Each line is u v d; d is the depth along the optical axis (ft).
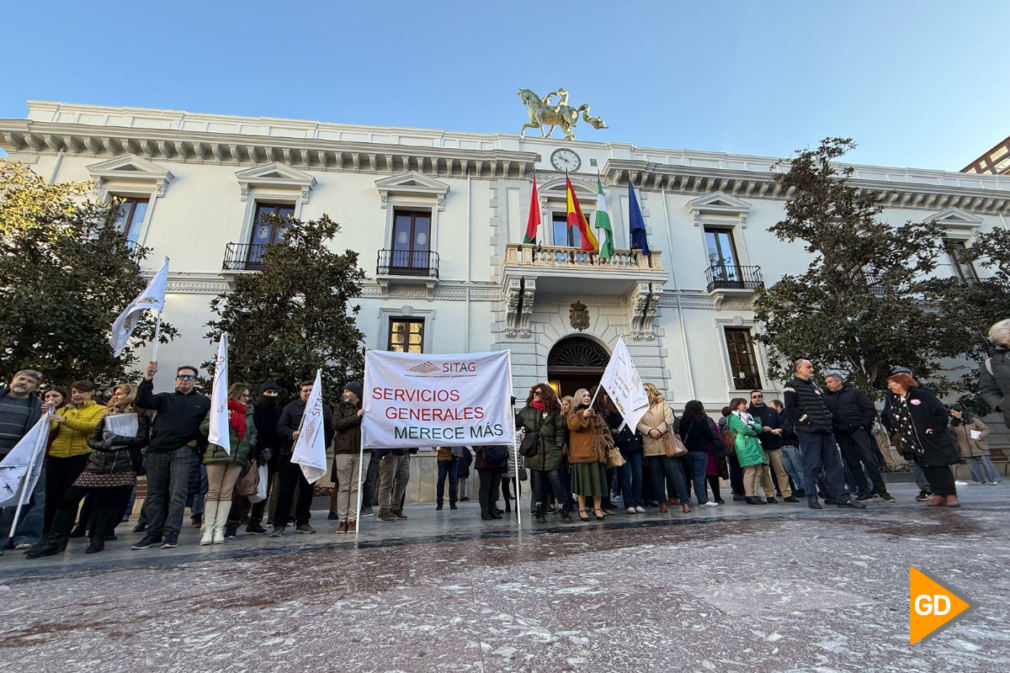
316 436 16.24
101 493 14.23
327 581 8.33
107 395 22.95
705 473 22.00
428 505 31.94
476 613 6.17
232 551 12.49
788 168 53.52
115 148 44.29
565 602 6.51
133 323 17.83
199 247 42.45
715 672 4.14
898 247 38.99
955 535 10.21
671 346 45.21
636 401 17.72
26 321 26.78
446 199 47.67
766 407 24.45
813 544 9.84
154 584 8.61
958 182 57.93
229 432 15.12
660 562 8.84
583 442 17.62
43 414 14.87
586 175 50.83
